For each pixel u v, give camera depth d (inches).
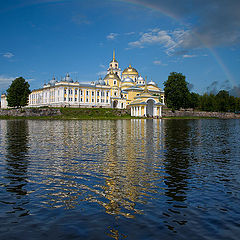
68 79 5639.8
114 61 7426.2
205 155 943.0
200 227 385.1
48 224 392.5
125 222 399.2
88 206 460.8
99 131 1937.7
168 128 2345.0
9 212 435.2
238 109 7564.0
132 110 5580.7
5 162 801.6
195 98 6909.5
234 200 492.4
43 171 693.9
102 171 695.1
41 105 6481.3
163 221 403.9
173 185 580.4
